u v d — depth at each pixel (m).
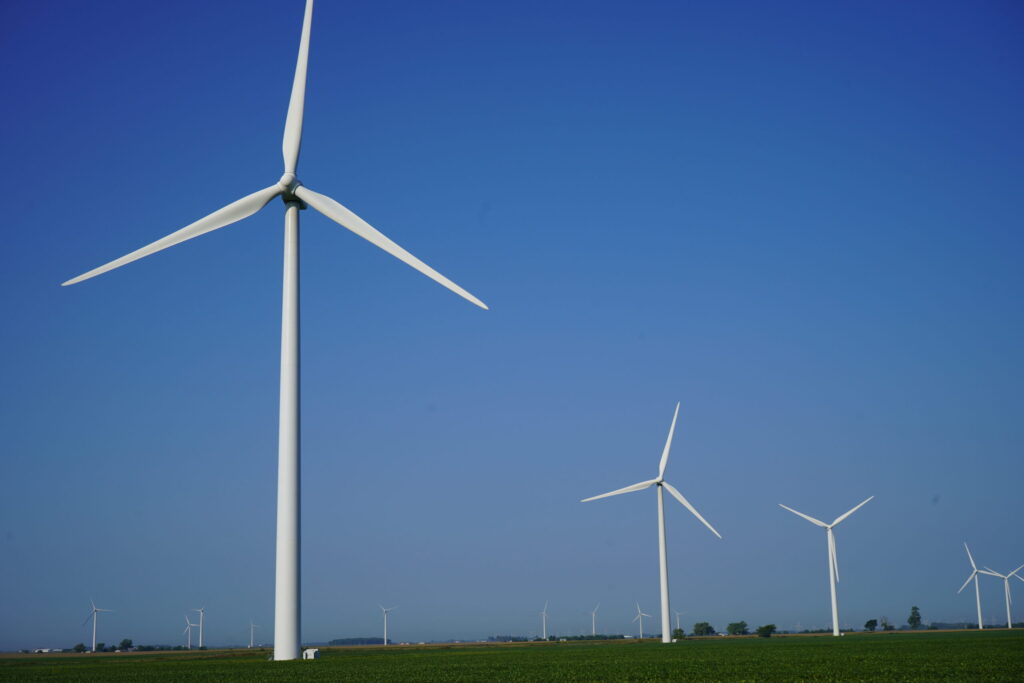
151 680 31.02
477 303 42.00
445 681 29.00
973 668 33.03
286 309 40.28
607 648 76.38
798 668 35.38
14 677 36.12
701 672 33.78
